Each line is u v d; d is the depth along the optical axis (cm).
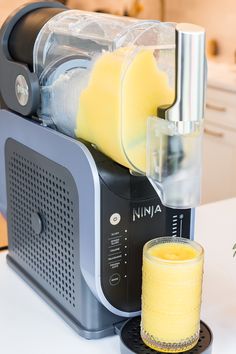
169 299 84
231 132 297
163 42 83
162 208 93
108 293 91
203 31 74
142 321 88
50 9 104
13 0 196
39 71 98
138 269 93
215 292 104
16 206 108
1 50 103
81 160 87
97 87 84
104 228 88
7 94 103
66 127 94
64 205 93
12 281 108
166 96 83
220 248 118
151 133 81
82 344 92
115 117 81
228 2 344
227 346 90
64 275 96
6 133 106
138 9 378
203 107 78
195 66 75
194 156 81
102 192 86
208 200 324
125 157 83
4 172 110
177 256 85
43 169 97
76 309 95
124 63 81
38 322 97
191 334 86
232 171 302
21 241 108
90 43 90
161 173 81
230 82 294
